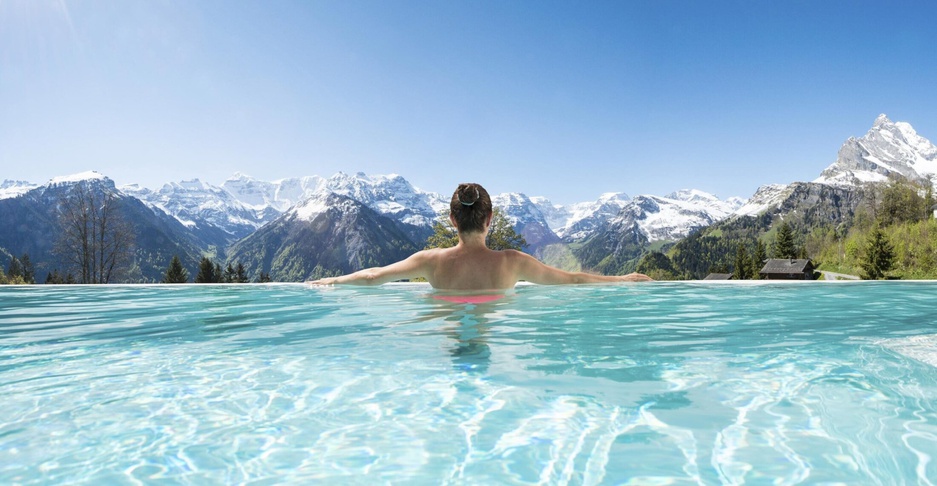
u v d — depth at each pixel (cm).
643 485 84
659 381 147
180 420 118
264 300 376
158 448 102
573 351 188
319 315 286
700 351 187
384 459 96
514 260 358
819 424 111
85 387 145
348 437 107
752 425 111
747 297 378
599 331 229
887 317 276
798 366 164
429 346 198
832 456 95
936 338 212
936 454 95
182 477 89
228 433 110
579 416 118
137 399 133
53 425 114
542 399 131
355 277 396
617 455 96
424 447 102
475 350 190
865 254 5522
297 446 103
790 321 261
